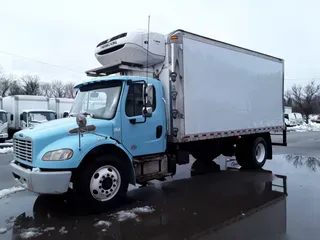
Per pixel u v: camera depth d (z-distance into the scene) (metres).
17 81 47.69
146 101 5.43
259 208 5.05
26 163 4.65
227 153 8.86
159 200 5.59
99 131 4.93
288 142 16.98
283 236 3.88
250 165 8.66
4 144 15.88
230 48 7.49
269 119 9.00
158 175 5.94
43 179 4.26
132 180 5.24
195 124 6.47
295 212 4.82
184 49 6.23
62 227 4.25
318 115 50.81
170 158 6.21
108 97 5.43
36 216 4.71
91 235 3.97
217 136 7.05
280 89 9.58
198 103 6.55
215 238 3.85
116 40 6.19
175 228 4.20
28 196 5.84
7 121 17.91
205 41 6.75
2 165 9.66
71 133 4.71
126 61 6.07
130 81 5.39
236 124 7.66
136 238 3.87
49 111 18.62
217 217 4.63
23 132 4.99
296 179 7.29
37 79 50.06
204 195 5.93
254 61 8.38
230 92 7.47
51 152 4.39
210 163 9.99
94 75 6.80
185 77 6.24
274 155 11.66
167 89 6.13
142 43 5.93
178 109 6.08
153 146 5.77
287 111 39.25
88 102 5.73
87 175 4.64
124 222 4.43
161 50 6.16
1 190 6.29
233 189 6.39
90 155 4.79
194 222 4.43
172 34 6.09
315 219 4.50
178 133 6.07
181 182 7.14
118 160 5.01
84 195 4.64
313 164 9.52
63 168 4.35
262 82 8.70
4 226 4.30
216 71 7.04
